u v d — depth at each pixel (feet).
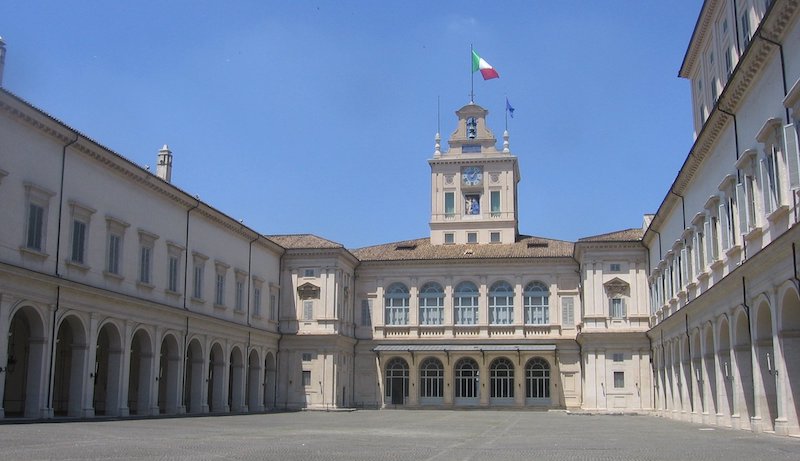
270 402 232.53
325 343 235.61
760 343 109.19
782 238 90.89
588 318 230.68
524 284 251.60
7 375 155.02
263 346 224.74
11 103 121.90
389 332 254.68
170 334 170.50
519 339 248.11
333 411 222.48
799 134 88.38
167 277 170.40
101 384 174.60
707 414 143.02
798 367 97.30
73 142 137.69
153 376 161.79
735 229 119.34
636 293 229.66
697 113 158.81
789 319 98.02
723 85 133.49
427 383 253.03
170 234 172.76
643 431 118.11
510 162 270.67
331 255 239.91
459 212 270.46
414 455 69.21
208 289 189.57
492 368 250.98
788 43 91.76
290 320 238.89
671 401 188.03
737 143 115.96
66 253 136.36
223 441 85.10
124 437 88.22
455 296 254.47
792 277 92.17
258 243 222.69
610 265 232.73
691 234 153.28
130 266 156.25
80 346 139.95
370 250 269.64
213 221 193.77
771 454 71.51
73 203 138.00
